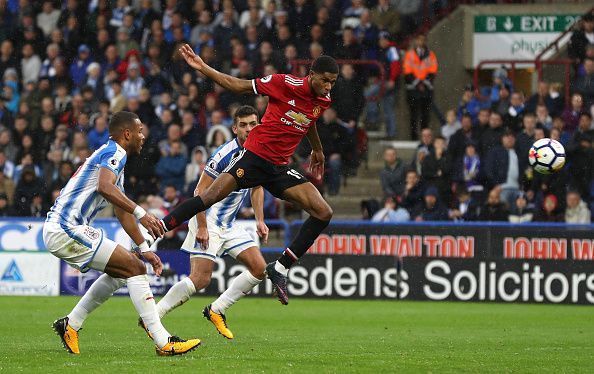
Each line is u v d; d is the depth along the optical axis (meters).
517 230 21.00
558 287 20.88
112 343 12.88
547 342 13.82
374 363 10.59
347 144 25.84
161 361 10.45
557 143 15.23
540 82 26.19
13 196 25.03
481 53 29.03
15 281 21.72
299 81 11.48
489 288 21.05
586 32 26.86
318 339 13.97
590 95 25.89
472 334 15.08
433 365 10.55
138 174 24.50
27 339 13.41
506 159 23.38
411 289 21.31
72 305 19.53
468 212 22.98
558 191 23.16
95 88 27.52
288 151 11.70
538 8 28.97
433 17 29.22
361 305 20.31
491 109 24.38
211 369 9.80
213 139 24.55
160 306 13.52
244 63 26.47
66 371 9.66
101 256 10.76
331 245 21.55
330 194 25.70
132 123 10.91
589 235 20.78
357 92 26.70
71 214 10.78
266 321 17.11
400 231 21.34
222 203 13.75
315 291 21.58
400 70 27.45
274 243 23.77
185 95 25.95
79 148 25.20
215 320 13.73
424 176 23.44
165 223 11.10
